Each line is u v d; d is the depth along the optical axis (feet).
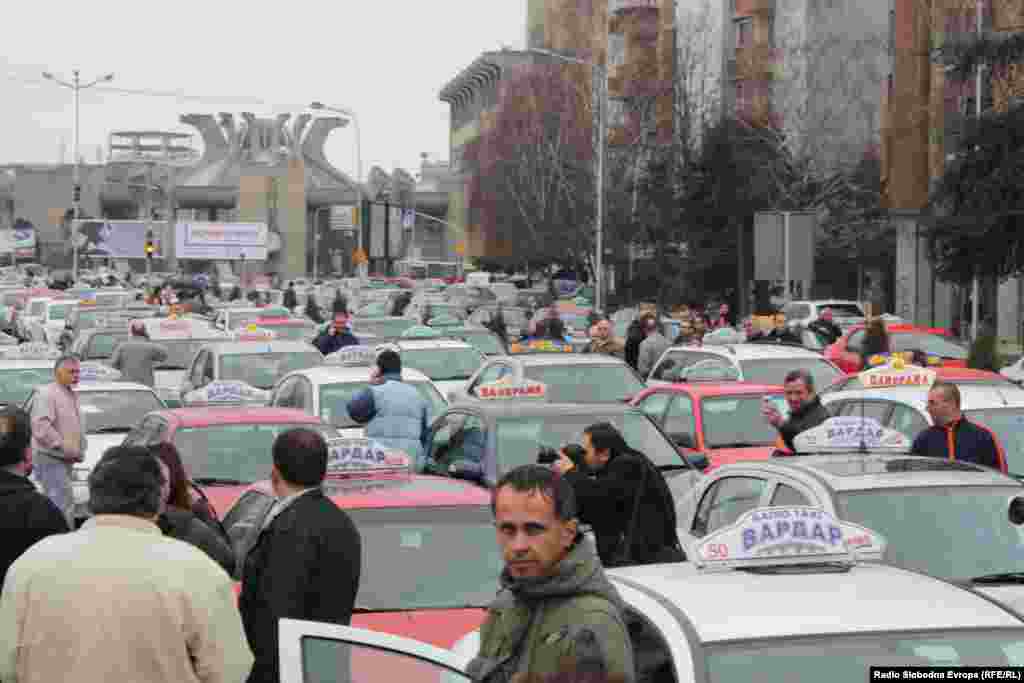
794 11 215.51
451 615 25.49
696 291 187.93
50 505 24.79
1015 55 107.24
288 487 22.11
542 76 271.69
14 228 510.99
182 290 170.91
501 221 293.02
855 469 27.68
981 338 90.12
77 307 131.85
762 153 186.91
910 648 16.29
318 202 495.41
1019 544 25.80
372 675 15.58
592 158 210.59
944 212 107.65
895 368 44.42
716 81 215.10
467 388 64.49
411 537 27.17
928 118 161.58
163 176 515.50
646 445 41.75
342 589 21.89
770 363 62.03
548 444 40.50
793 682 15.92
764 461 29.37
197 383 72.38
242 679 17.21
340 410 55.11
